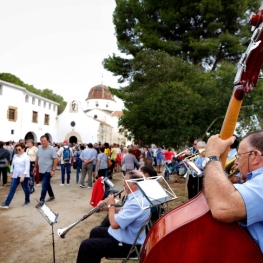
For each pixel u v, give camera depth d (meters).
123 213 2.86
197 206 1.45
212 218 1.34
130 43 17.14
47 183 7.39
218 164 1.34
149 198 2.50
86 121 44.28
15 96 31.22
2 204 6.92
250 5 16.03
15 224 5.67
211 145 1.42
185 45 16.30
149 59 13.80
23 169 7.04
